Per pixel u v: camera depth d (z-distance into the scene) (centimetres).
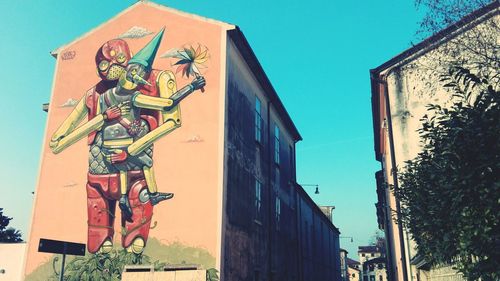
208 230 1195
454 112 405
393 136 1274
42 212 1349
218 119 1290
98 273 1235
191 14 1427
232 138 1358
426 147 473
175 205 1243
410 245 1214
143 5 1496
